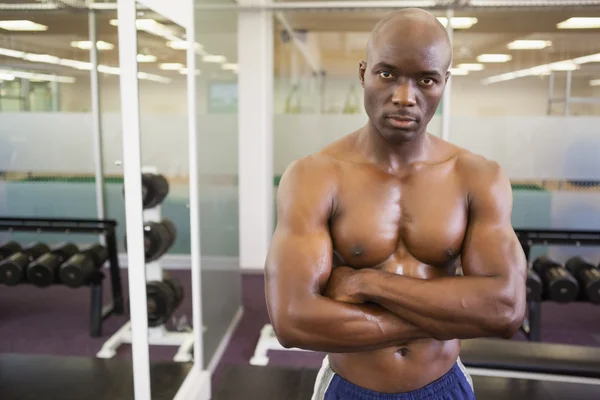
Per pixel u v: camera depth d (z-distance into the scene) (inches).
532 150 149.9
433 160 35.8
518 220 153.0
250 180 170.9
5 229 134.0
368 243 34.1
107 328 131.7
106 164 163.2
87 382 97.7
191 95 90.0
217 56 123.8
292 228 33.7
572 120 148.1
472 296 31.3
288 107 167.8
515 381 90.0
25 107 158.4
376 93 31.0
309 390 94.9
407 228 34.5
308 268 32.4
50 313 142.9
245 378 99.0
